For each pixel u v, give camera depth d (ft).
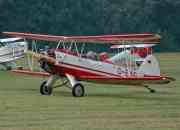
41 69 145.79
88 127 86.69
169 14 509.35
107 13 495.00
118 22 492.13
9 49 211.41
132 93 136.15
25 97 124.77
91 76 132.26
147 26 502.38
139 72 135.44
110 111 103.19
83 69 132.16
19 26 458.09
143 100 120.37
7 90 141.69
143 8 510.58
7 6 457.27
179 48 499.51
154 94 134.00
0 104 111.65
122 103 114.62
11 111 102.27
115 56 135.13
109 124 89.35
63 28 469.16
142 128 86.12
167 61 306.14
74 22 475.31
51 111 102.78
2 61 210.18
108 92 138.31
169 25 507.30
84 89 138.82
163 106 110.42
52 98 123.13
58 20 466.70
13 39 212.64
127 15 500.33
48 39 133.08
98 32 483.92
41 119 93.86
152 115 98.53
